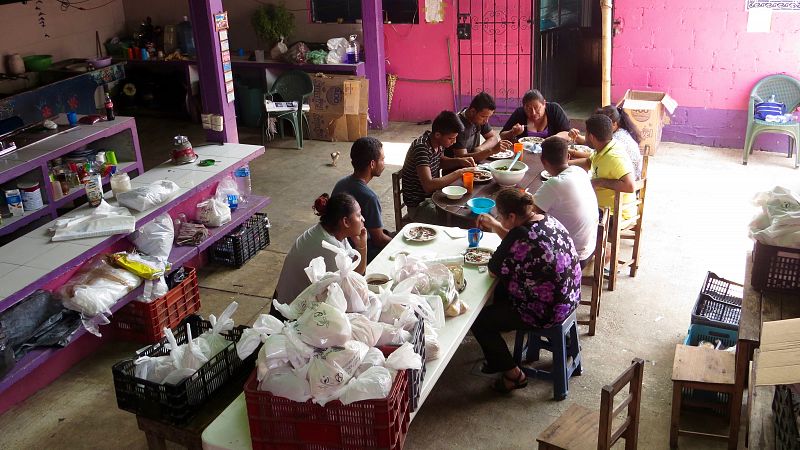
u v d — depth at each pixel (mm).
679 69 7883
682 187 6828
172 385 2867
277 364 2443
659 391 4004
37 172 5449
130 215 4613
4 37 8555
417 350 2738
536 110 5723
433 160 5027
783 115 7188
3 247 4285
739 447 3541
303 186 7289
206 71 6203
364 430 2395
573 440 3027
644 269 5344
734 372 3477
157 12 10070
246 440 2598
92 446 3738
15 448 3732
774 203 3703
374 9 8539
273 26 9039
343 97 8477
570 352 4078
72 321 4137
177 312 4766
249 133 9102
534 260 3584
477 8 8484
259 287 5305
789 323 2990
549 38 8500
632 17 7863
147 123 9703
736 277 5148
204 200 5562
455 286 3549
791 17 7215
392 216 6438
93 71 8930
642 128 7566
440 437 3699
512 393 4031
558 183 4078
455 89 8992
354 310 2721
